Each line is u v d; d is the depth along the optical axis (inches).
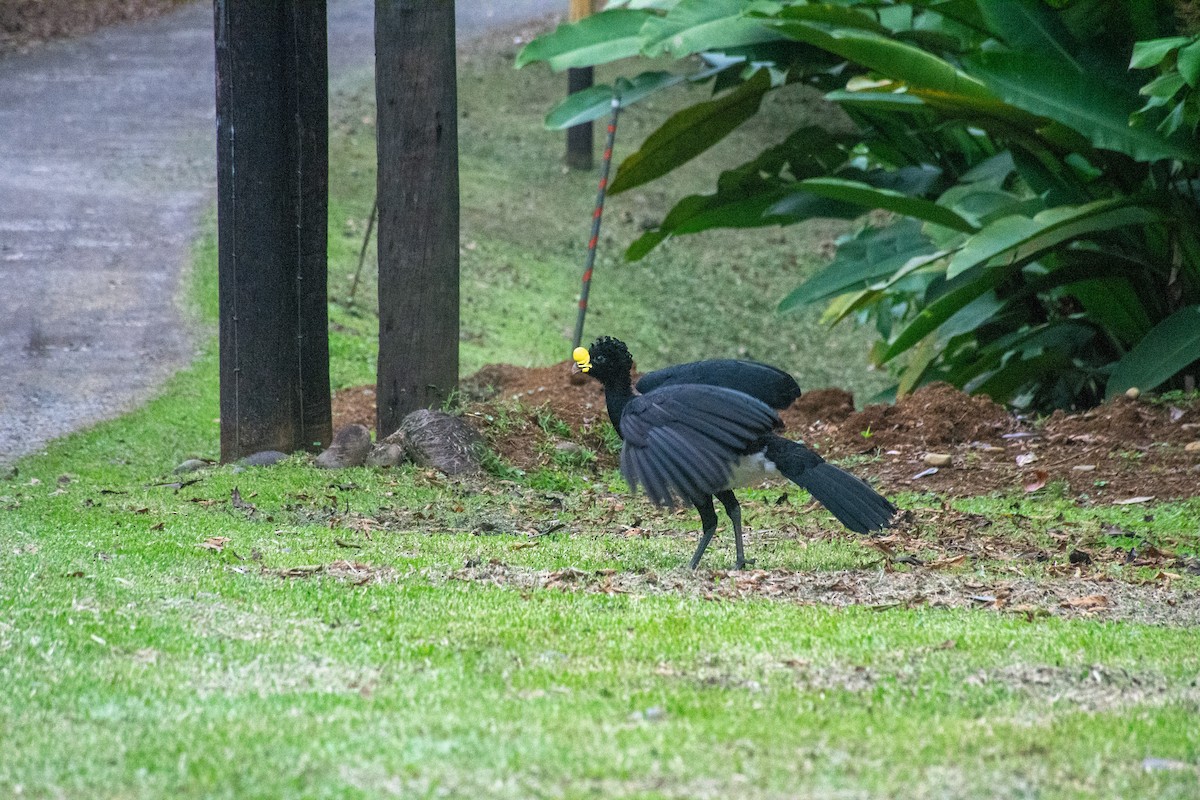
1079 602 357.4
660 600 348.5
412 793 212.2
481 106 1440.7
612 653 294.7
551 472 560.1
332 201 1119.6
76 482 532.1
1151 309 732.7
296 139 558.9
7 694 260.7
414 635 308.0
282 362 566.9
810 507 501.7
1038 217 613.6
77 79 1380.4
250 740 234.4
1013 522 474.0
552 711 253.3
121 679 270.7
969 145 805.9
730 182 792.9
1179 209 665.6
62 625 309.0
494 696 263.0
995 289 759.1
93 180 1090.7
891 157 854.5
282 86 552.1
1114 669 290.0
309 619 321.4
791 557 414.0
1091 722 253.1
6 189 1055.0
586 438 598.5
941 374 844.6
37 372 708.0
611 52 749.9
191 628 310.2
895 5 721.6
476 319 965.2
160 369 728.3
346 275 974.4
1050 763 230.8
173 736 237.6
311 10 551.5
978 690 273.7
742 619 327.0
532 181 1295.5
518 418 595.2
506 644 301.3
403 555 404.2
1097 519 482.0
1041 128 666.2
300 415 574.9
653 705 258.4
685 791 215.2
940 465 562.3
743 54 709.9
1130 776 225.5
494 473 551.8
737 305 1143.0
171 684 268.4
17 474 549.3
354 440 553.9
